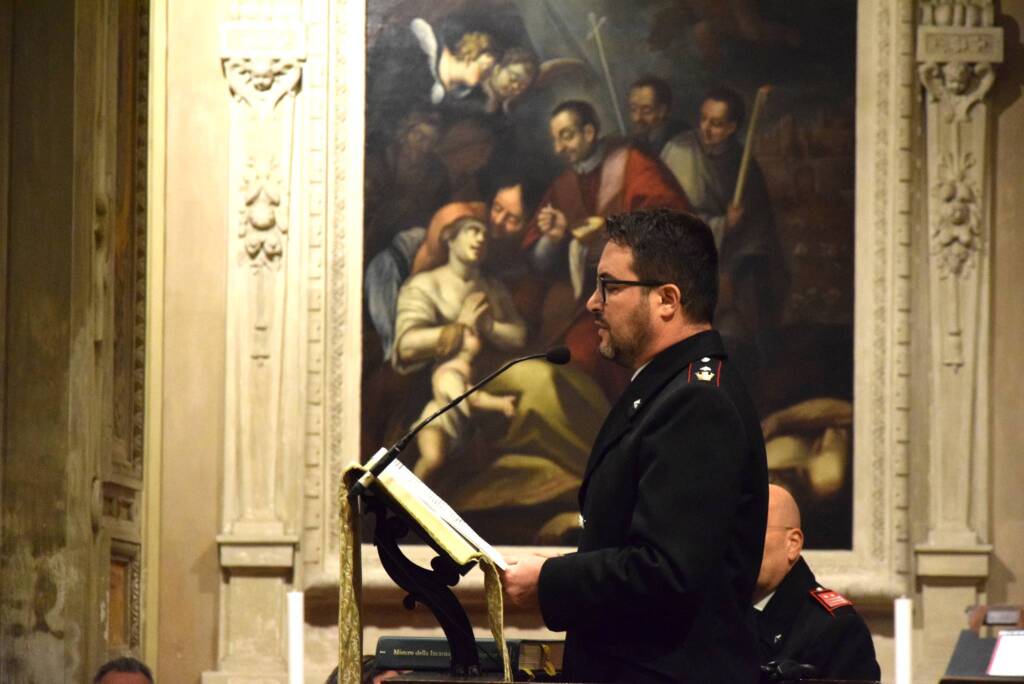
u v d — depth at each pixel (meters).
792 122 11.44
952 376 11.09
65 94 7.78
